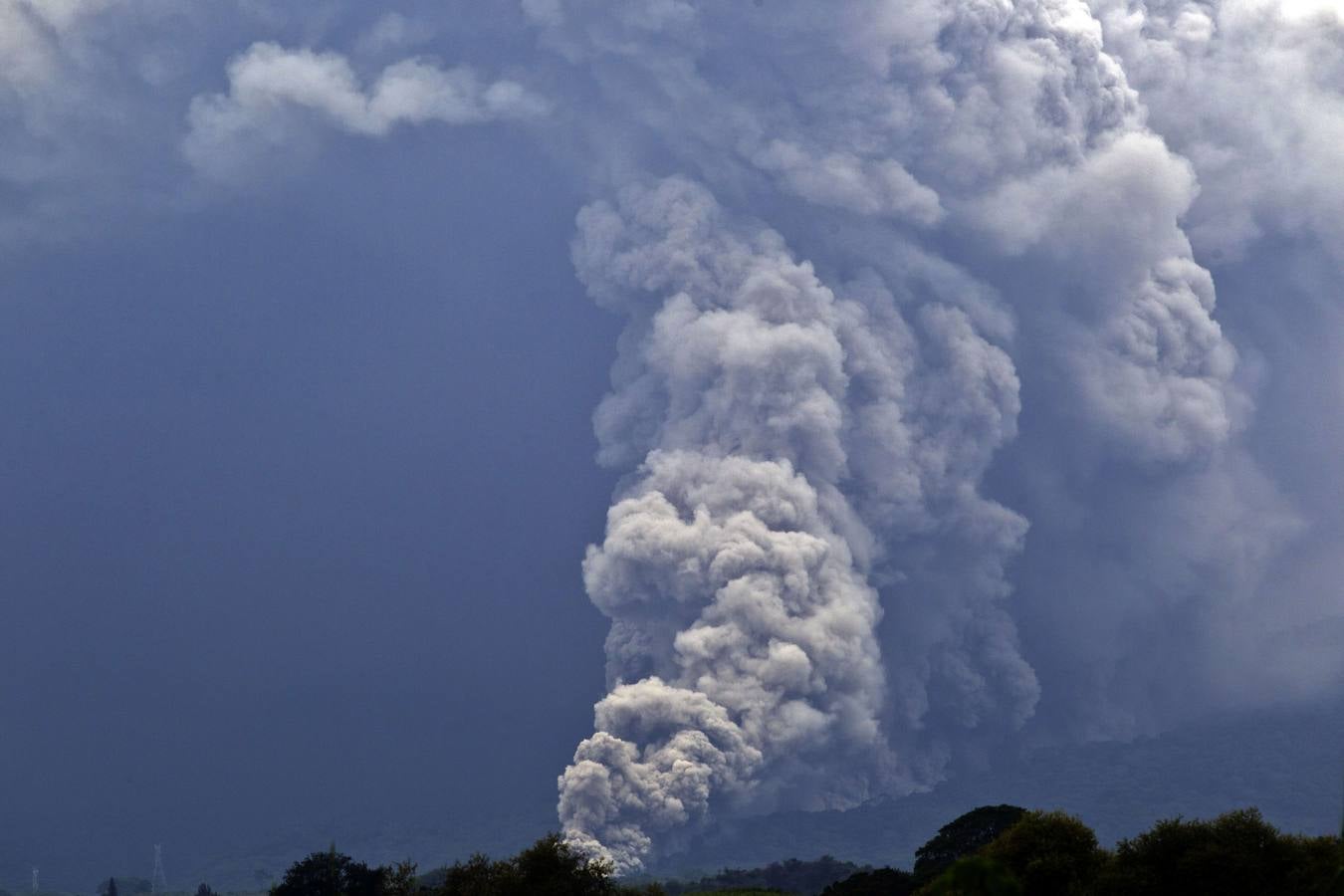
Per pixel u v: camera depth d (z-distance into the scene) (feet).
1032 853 270.67
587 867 305.94
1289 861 245.24
